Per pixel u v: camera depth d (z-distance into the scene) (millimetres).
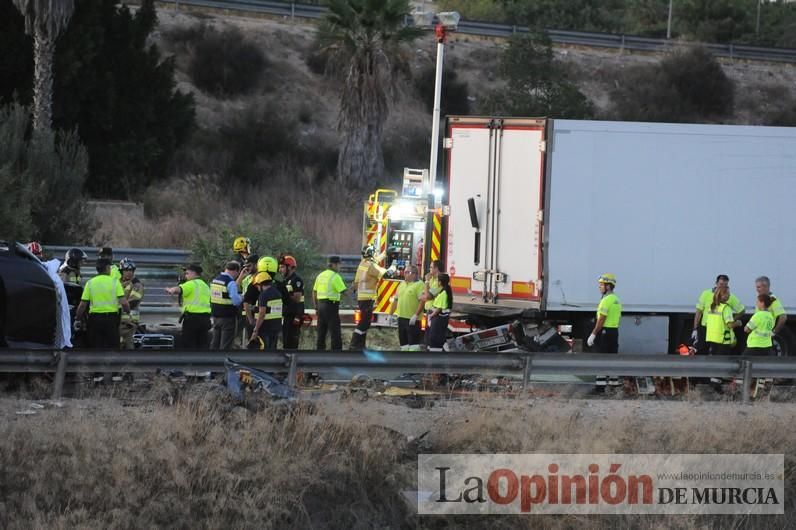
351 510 36562
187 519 34250
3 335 46156
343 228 120250
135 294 58656
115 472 34781
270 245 83000
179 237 112250
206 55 176375
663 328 60562
